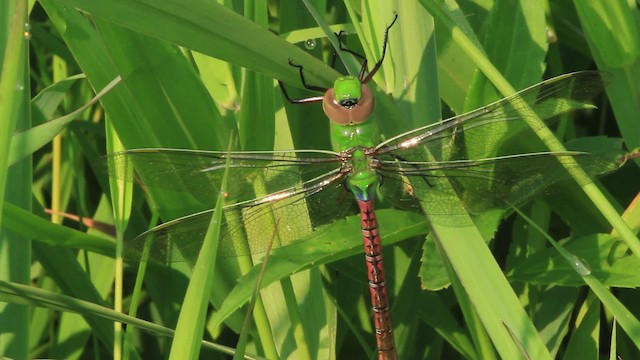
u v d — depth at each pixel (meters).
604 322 1.02
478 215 0.98
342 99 0.97
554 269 0.98
